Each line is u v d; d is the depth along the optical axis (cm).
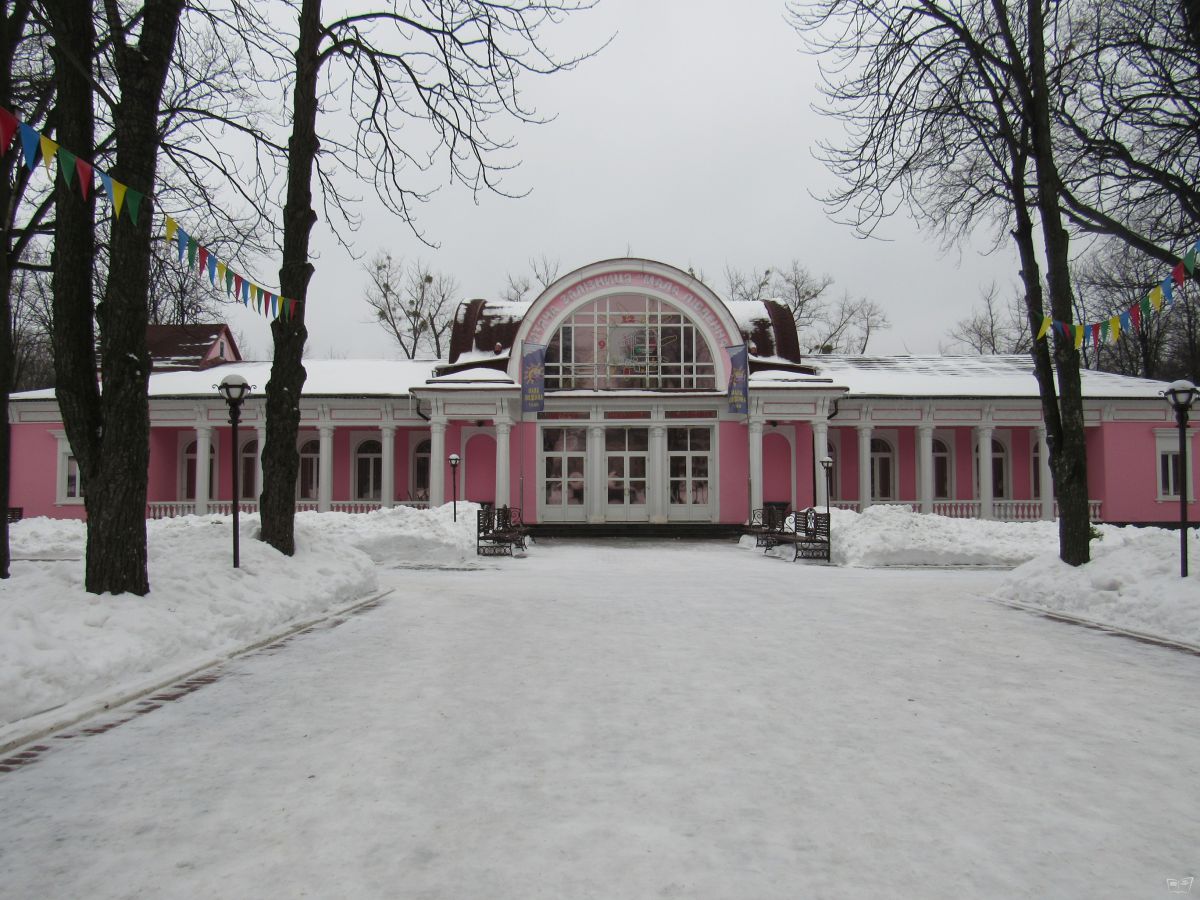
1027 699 685
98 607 802
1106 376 3359
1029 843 403
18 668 632
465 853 392
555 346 3170
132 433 885
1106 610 1110
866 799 461
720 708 657
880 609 1223
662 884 360
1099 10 1400
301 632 1020
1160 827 422
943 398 3086
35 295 3138
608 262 3134
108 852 394
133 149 917
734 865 378
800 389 2959
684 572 1836
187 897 349
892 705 666
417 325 5541
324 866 378
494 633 1014
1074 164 1461
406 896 349
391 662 841
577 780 492
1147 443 3072
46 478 3073
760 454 2961
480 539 2219
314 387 3159
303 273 1330
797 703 672
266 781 492
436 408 2928
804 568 1952
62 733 591
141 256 909
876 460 3359
